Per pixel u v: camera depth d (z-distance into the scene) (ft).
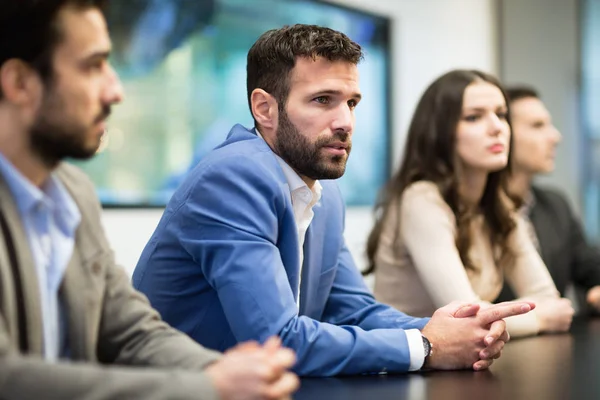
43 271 3.00
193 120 10.05
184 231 4.28
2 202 2.86
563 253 9.14
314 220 4.92
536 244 8.93
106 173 9.05
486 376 4.01
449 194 6.40
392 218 6.63
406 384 3.79
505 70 15.23
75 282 3.13
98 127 2.97
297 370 3.95
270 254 4.09
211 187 4.22
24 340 2.82
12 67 2.79
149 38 9.48
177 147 9.86
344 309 5.20
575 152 14.93
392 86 12.93
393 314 4.96
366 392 3.57
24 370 2.52
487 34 15.15
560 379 3.90
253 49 4.67
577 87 14.98
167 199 9.74
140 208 9.42
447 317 4.36
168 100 9.74
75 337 3.10
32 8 2.76
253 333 3.94
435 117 6.51
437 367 4.22
